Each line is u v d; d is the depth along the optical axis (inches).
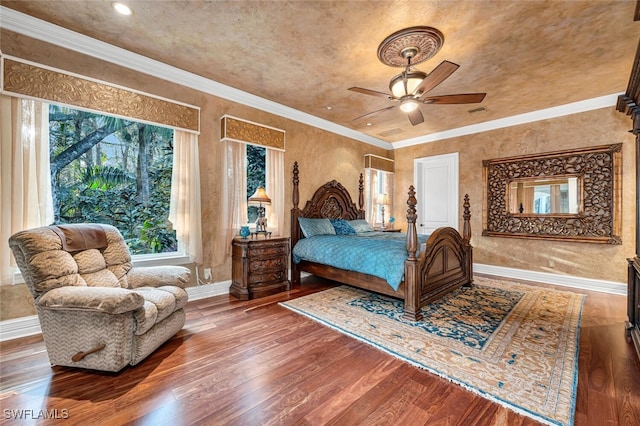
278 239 146.3
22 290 94.4
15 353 82.4
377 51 108.7
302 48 107.9
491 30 95.8
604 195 152.0
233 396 64.5
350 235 169.9
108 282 86.8
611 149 149.6
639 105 85.7
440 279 128.5
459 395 64.9
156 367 75.9
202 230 135.3
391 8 85.9
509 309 120.3
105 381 69.4
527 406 60.6
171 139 137.6
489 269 192.2
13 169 89.2
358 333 96.8
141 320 75.4
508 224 183.8
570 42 102.7
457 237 144.6
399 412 59.6
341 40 102.3
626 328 94.1
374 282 126.3
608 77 130.1
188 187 128.1
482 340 91.4
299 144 179.0
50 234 78.3
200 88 134.3
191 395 64.6
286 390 66.7
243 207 147.6
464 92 145.6
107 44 106.3
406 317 109.0
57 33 97.2
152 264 121.9
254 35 100.1
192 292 132.3
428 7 85.2
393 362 79.3
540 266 172.7
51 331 73.0
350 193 215.2
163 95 123.3
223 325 103.9
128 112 111.0
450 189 214.4
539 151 173.5
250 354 83.3
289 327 102.5
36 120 94.0
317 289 152.5
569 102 159.9
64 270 76.3
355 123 198.1
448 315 113.3
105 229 96.8
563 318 110.0
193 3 84.5
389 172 242.2
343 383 69.6
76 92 99.7
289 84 138.8
